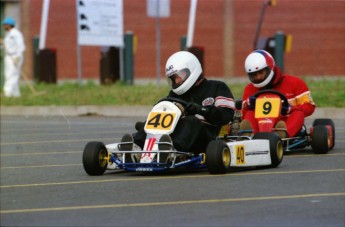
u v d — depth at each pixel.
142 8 108.69
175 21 108.12
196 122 36.22
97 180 36.09
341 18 105.12
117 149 37.47
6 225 28.08
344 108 63.34
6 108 73.69
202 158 36.25
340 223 26.97
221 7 107.38
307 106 44.09
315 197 30.66
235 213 28.45
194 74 37.59
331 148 44.47
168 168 35.44
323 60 105.75
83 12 86.25
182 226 26.94
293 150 44.09
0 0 105.75
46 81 94.38
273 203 29.80
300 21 106.12
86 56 107.75
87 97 75.12
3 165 44.09
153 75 108.50
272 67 43.91
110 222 27.80
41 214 29.55
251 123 42.41
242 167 38.41
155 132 35.84
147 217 28.30
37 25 107.94
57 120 66.81
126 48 89.75
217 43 107.50
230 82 91.75
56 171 40.62
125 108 69.81
